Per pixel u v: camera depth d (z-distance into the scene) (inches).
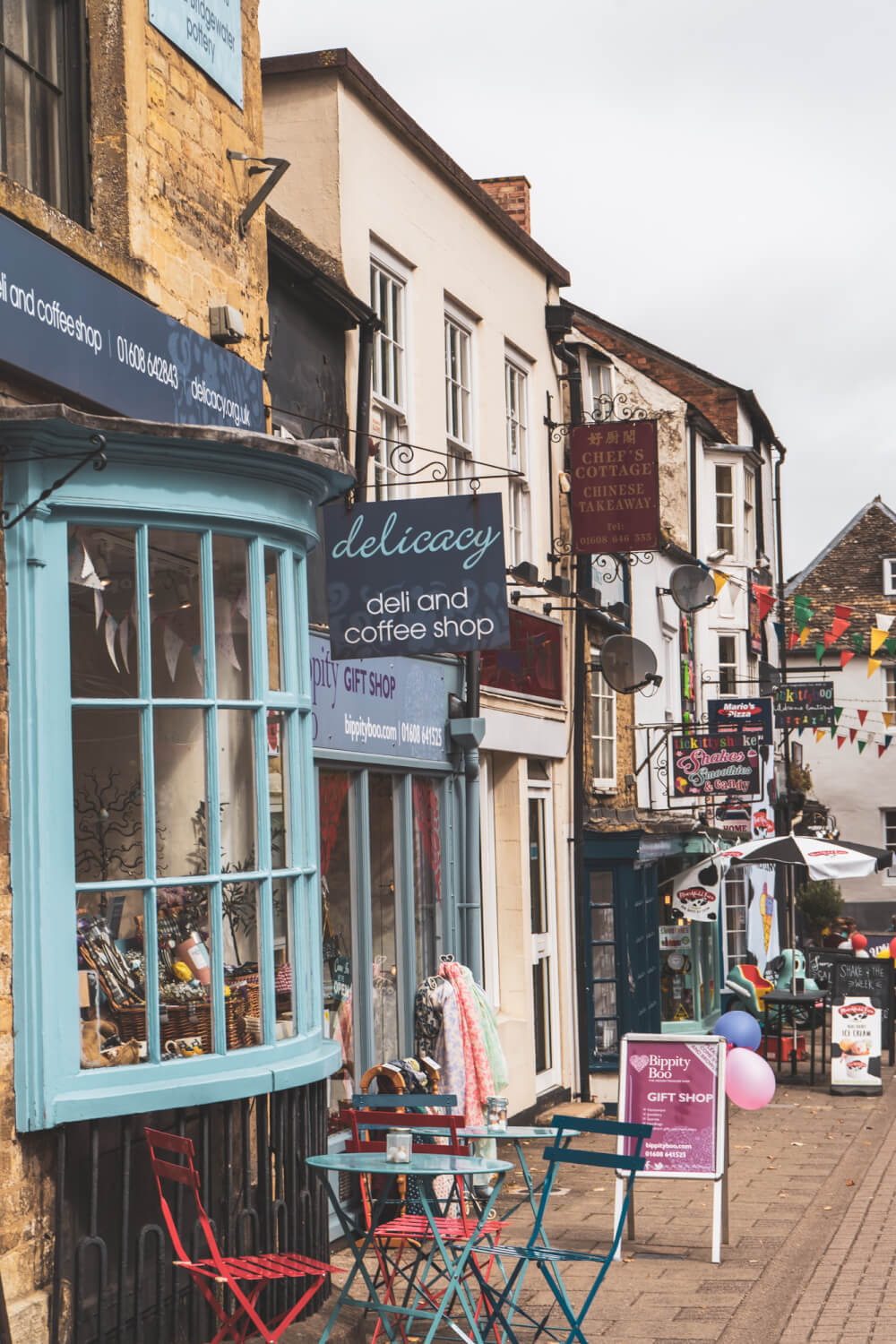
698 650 1107.3
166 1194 275.9
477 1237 289.0
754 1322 313.7
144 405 297.3
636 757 823.7
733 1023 504.4
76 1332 247.1
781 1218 421.1
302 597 309.4
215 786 280.7
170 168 325.1
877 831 1897.1
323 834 404.8
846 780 1909.4
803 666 1918.1
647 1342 300.7
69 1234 255.3
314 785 314.3
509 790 595.5
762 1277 352.8
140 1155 272.2
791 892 1298.0
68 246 277.4
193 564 279.6
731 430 1250.0
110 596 267.7
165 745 274.4
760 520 1300.4
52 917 253.1
